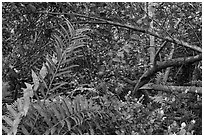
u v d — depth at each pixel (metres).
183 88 3.40
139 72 3.86
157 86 3.73
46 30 3.28
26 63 3.27
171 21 3.01
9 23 3.23
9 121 1.96
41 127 2.11
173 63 3.44
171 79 4.45
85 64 3.38
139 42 3.71
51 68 2.30
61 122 2.03
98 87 2.94
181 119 2.71
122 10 3.14
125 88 3.79
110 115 2.38
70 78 3.30
